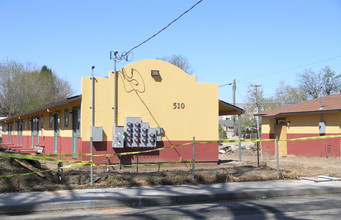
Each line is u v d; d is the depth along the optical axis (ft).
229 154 99.30
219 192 34.50
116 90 51.24
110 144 50.47
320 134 78.07
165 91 54.34
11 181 35.04
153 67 53.83
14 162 39.99
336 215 26.81
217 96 57.41
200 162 55.52
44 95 184.34
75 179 38.50
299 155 83.30
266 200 33.76
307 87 166.40
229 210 28.76
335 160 69.72
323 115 77.92
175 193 33.76
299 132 84.07
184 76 55.62
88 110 49.57
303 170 53.01
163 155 53.62
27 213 27.71
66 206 29.01
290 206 30.45
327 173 49.26
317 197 35.40
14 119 118.42
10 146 100.12
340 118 74.08
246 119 199.62
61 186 35.60
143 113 52.75
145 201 31.19
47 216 26.66
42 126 76.64
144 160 52.54
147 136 51.83
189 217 26.17
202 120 56.18
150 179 38.93
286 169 52.65
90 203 29.63
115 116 50.72
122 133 49.96
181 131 54.90
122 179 38.73
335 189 37.96
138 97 52.60
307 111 79.82
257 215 26.89
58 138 63.21
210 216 26.53
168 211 28.40
